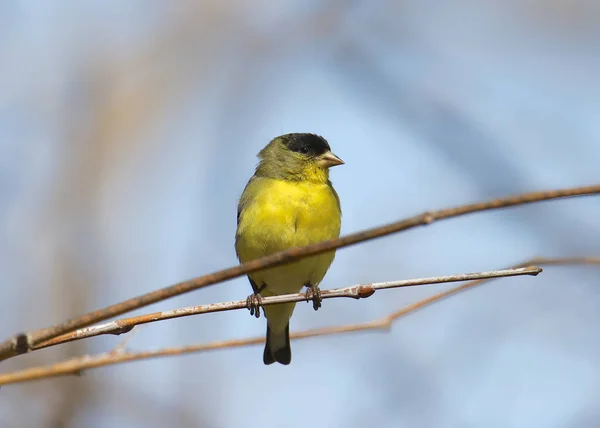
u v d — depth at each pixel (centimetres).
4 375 739
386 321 872
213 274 547
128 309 543
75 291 1350
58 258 1370
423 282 700
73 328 539
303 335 868
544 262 858
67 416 1251
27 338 536
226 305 682
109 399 1272
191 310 681
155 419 1259
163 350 809
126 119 1516
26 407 1262
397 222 521
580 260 855
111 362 782
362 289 730
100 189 1454
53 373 755
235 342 838
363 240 526
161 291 545
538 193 511
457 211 514
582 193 512
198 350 823
